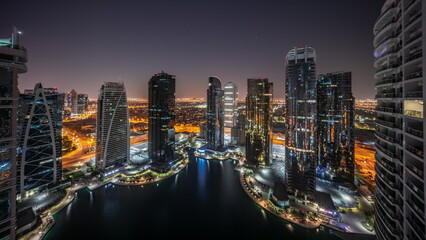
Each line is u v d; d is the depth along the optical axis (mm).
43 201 115000
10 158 61125
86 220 112000
